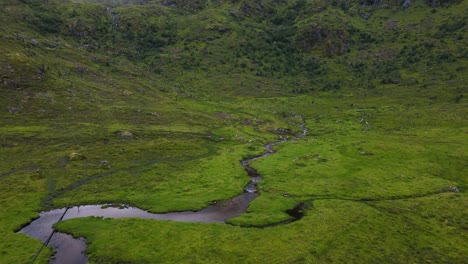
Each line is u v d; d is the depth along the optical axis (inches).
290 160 5068.9
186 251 2576.3
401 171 4480.8
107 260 2458.2
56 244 2696.9
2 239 2728.8
